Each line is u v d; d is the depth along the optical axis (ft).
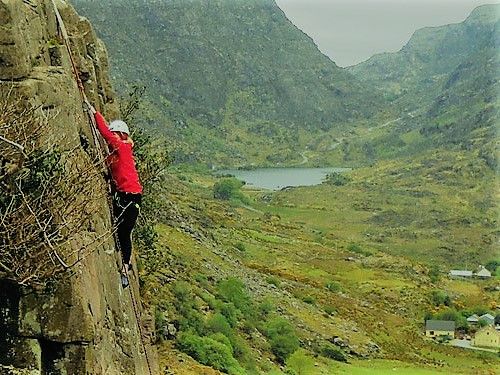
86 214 30.94
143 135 81.46
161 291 145.59
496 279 450.71
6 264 28.86
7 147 28.45
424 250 570.87
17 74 29.96
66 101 32.81
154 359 46.44
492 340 293.43
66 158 30.50
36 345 29.50
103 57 51.24
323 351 212.02
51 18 35.99
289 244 463.01
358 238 611.06
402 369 216.33
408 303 340.18
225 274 234.58
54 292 29.43
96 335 30.96
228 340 145.79
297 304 256.93
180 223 304.50
